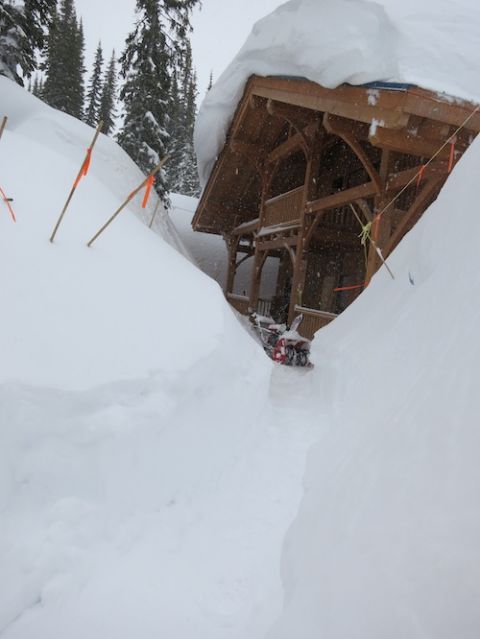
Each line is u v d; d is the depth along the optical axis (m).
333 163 13.38
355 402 4.40
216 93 12.48
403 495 1.71
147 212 11.31
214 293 5.48
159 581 2.38
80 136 10.19
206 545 2.78
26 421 2.33
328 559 1.78
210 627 2.17
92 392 2.65
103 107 33.75
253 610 2.25
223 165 14.82
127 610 2.16
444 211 5.61
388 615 1.27
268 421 5.19
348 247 13.09
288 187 15.56
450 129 6.72
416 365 3.37
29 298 3.10
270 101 10.40
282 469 4.01
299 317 10.20
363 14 7.00
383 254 7.99
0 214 3.84
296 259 11.38
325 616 1.48
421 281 5.40
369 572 1.49
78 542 2.31
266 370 5.39
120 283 3.95
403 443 2.07
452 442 1.72
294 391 7.03
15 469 2.25
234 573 2.58
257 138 13.31
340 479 2.45
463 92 6.22
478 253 3.87
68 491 2.40
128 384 2.88
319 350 7.11
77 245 4.07
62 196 4.89
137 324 3.55
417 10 6.84
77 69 29.19
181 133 33.75
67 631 2.01
